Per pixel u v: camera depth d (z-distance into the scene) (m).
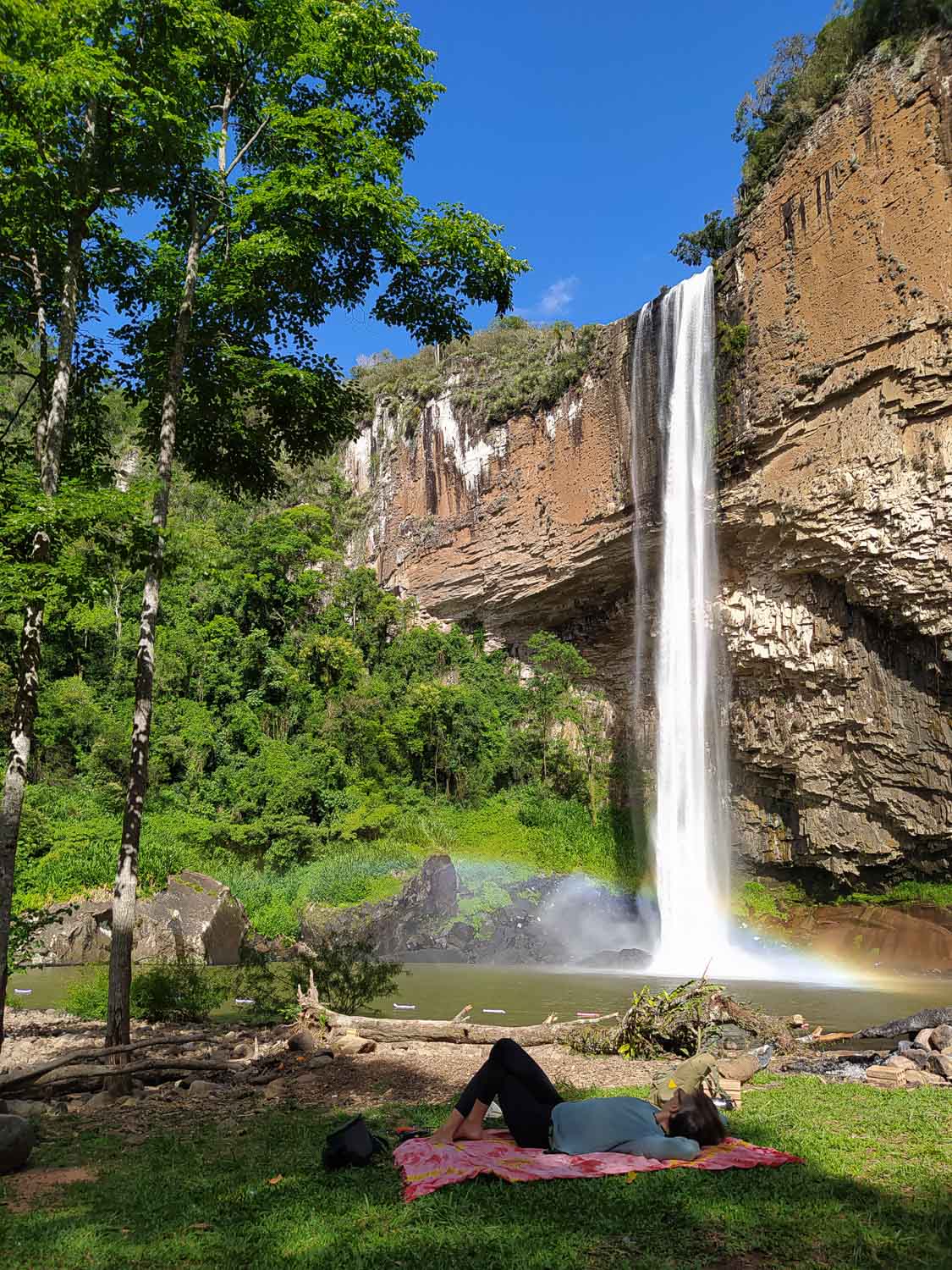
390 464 56.50
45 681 39.78
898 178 27.39
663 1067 9.22
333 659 46.22
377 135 12.76
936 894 29.73
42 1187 5.32
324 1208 4.59
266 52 11.92
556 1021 15.34
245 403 13.58
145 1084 9.22
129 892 9.78
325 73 12.11
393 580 54.75
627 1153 5.12
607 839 43.28
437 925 33.69
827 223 29.58
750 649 34.56
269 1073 9.20
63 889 25.91
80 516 8.80
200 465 14.59
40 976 21.19
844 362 28.70
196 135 10.44
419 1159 5.04
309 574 48.69
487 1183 4.73
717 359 33.81
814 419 30.06
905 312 26.88
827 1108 6.67
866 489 27.91
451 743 46.09
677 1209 4.36
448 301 13.70
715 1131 5.35
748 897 35.97
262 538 48.00
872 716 30.53
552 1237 4.06
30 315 11.61
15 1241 4.30
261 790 37.91
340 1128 5.74
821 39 31.77
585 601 46.50
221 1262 3.97
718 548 35.22
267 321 13.07
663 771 37.06
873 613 30.30
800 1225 4.15
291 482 58.81
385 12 12.04
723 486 33.88
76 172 9.73
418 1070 8.86
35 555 9.22
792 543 31.58
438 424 52.38
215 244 12.23
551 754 46.28
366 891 32.41
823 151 29.89
